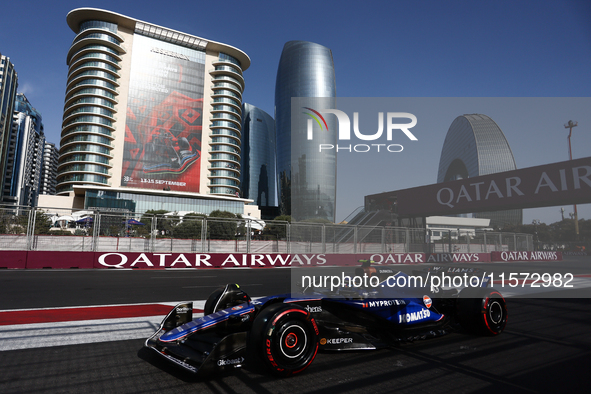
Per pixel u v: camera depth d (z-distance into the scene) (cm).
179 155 7988
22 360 348
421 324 442
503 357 381
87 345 403
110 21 7781
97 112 7256
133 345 407
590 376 327
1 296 729
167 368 336
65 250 1455
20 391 277
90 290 835
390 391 289
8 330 459
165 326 364
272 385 299
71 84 7544
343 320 387
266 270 1560
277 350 306
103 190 6906
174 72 8244
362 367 347
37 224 1433
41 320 520
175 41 8444
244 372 329
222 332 355
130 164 7488
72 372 320
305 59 12769
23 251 1316
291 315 319
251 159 17112
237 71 9131
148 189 7506
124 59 7775
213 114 8700
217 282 1052
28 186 15962
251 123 17438
